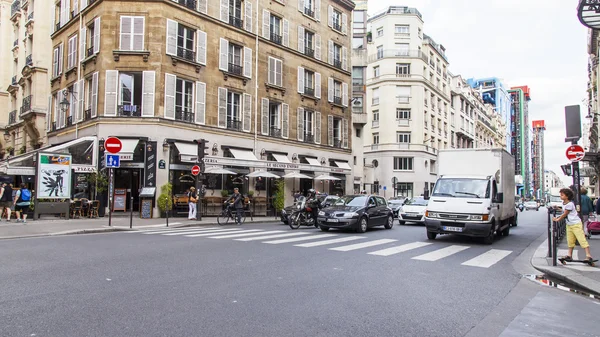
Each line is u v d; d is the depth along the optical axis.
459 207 12.27
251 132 26.59
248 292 5.78
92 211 19.00
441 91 58.88
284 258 8.70
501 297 5.95
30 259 8.17
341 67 35.00
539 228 19.80
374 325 4.51
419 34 53.88
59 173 17.42
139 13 21.72
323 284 6.39
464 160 14.01
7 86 35.19
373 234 14.53
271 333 4.16
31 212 18.17
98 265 7.59
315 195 17.16
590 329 4.64
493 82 111.12
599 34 29.12
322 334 4.18
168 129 21.75
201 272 7.07
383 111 52.22
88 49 23.00
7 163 19.53
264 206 26.06
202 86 23.77
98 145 21.09
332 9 34.34
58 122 25.88
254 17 27.28
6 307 4.89
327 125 33.22
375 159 51.88
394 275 7.22
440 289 6.29
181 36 23.16
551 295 6.24
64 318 4.51
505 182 14.40
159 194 21.06
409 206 20.44
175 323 4.40
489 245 12.12
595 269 7.92
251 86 26.84
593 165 31.31
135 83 21.89
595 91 37.31
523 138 145.50
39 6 28.73
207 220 19.70
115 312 4.75
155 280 6.41
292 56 30.06
